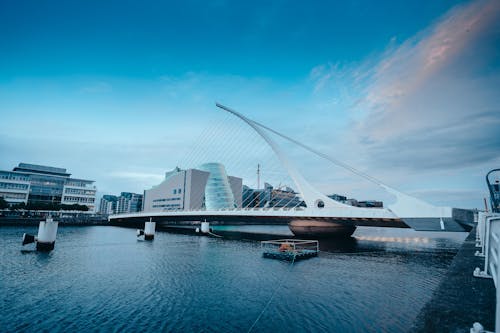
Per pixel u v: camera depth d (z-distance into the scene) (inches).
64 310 591.2
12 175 4001.0
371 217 1430.9
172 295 690.8
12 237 1850.4
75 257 1205.1
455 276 235.5
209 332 493.4
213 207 4793.3
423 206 1272.1
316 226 1969.7
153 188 5536.4
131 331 495.2
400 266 1037.8
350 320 540.1
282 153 1926.7
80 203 4490.7
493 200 761.6
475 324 122.7
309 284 788.0
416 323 139.5
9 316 558.3
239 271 949.2
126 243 1749.5
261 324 525.3
